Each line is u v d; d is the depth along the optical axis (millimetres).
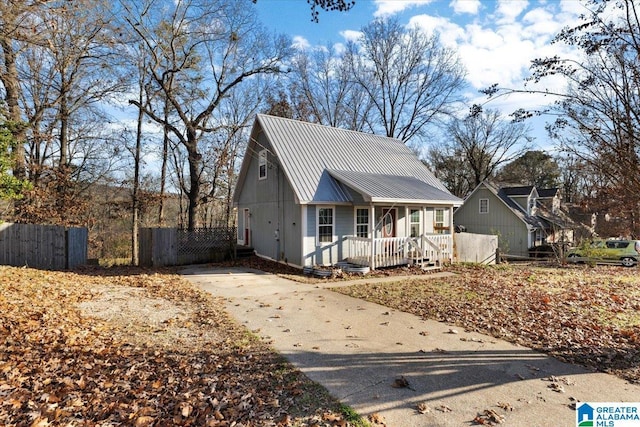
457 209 32344
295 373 4719
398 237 15297
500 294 9570
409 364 5027
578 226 24266
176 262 16484
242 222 20359
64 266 14656
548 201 30922
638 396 4129
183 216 33719
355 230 15453
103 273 13367
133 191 23188
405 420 3625
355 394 4164
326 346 5762
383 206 16047
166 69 19531
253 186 18844
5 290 8148
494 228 29938
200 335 6301
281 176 15938
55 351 5223
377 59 32312
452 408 3857
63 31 13055
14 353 5016
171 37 18672
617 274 14477
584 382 4477
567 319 7125
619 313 7582
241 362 5102
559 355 5336
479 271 14406
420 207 17438
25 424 3443
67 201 18141
